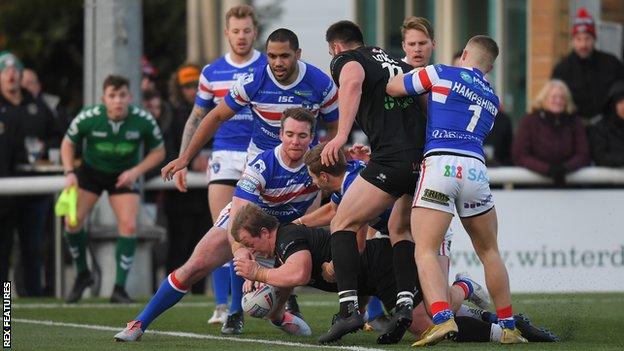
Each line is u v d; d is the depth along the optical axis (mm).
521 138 45875
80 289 42750
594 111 47812
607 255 45500
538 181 45719
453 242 45156
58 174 48219
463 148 27328
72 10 78688
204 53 63312
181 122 47719
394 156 27656
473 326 28250
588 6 57250
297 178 30078
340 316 27844
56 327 33375
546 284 45750
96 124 41719
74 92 79312
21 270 48969
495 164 47344
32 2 78500
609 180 45250
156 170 47219
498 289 28062
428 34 31688
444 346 27406
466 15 59969
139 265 46656
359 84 27750
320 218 29828
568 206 45594
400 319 27516
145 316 29297
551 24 57750
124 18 46906
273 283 28203
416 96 28109
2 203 47000
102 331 32125
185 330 32531
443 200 27203
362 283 28797
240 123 35031
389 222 28594
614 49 55969
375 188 27734
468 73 27672
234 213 29766
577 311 36750
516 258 45875
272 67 31375
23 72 48594
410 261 28234
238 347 27484
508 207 45875
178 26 80250
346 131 27609
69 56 79438
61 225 47594
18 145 47875
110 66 46906
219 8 63250
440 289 26984
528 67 58250
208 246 29469
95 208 46812
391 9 62656
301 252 28203
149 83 49000
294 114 29656
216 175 35188
